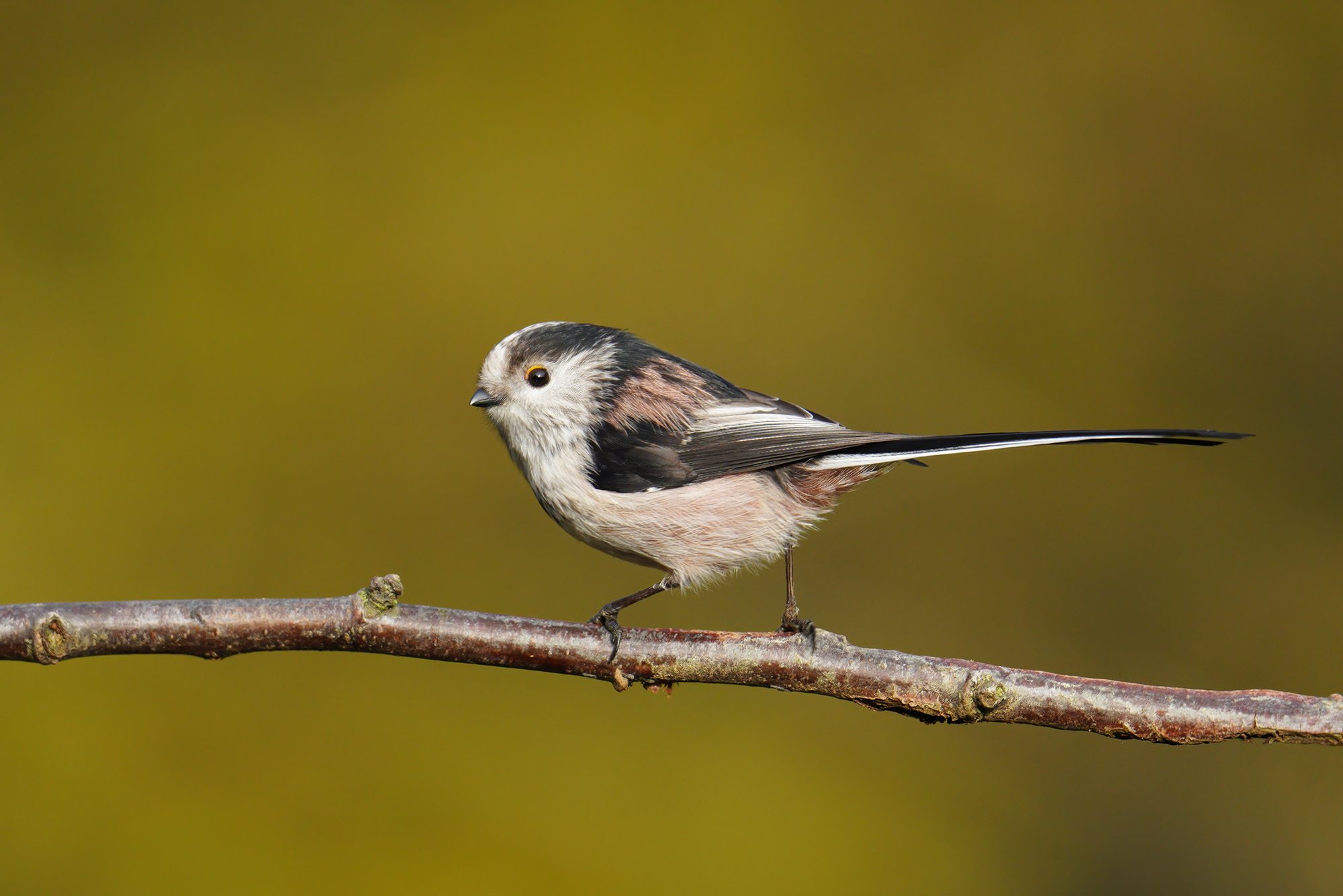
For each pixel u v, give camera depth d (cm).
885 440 395
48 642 391
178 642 392
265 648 392
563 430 396
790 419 396
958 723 392
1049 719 392
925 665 392
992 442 394
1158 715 391
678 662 393
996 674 392
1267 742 391
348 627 392
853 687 392
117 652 392
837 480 396
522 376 396
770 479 396
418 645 392
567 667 393
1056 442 394
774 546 396
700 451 396
